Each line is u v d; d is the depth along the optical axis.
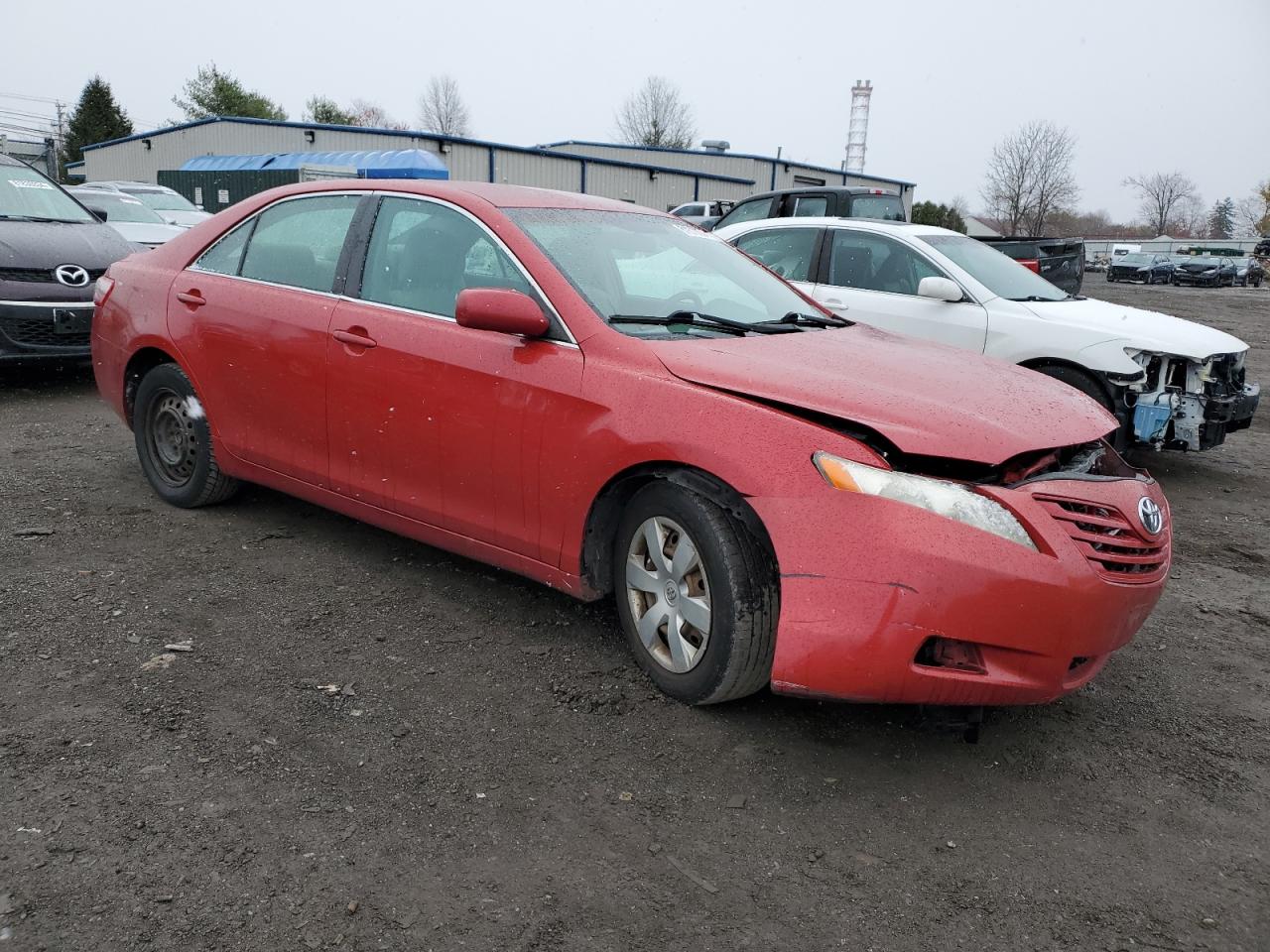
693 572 3.04
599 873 2.35
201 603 3.73
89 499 4.88
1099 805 2.77
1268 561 5.10
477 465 3.47
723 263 4.16
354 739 2.86
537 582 4.10
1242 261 40.25
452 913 2.18
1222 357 6.31
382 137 33.91
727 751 2.91
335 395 3.88
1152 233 87.56
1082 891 2.40
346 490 3.97
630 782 2.73
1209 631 4.09
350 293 3.91
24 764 2.61
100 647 3.31
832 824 2.60
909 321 7.11
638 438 3.03
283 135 35.28
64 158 63.91
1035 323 6.59
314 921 2.13
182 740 2.78
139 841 2.34
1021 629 2.61
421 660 3.37
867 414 2.79
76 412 6.99
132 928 2.07
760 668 2.96
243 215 4.48
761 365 3.07
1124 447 6.50
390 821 2.49
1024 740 3.10
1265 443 8.38
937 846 2.54
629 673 3.35
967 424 2.77
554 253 3.51
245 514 4.77
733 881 2.36
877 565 2.63
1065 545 2.65
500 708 3.09
